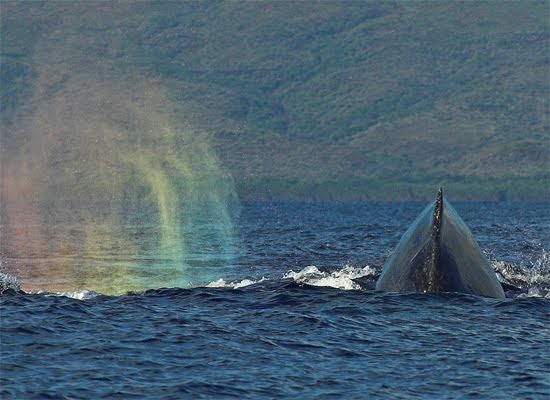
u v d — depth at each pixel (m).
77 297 111.69
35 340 88.50
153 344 87.69
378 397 73.50
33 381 76.38
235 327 94.25
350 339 89.88
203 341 88.75
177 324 95.50
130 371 79.44
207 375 78.50
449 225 107.00
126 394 73.75
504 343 89.00
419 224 109.88
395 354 85.06
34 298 109.12
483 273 106.81
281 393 74.38
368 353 85.31
